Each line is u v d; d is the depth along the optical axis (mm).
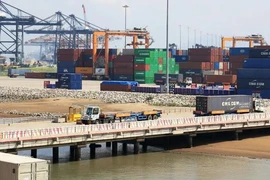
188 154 114438
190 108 182625
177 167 101438
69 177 92250
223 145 122938
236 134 128875
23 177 59812
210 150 118062
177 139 124500
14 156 64375
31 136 98875
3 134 96750
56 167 99938
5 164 60469
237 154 114188
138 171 97562
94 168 99562
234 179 92625
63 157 109375
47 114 164250
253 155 113125
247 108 151500
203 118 123938
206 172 97375
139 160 107625
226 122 126000
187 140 121062
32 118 147375
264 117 136000
